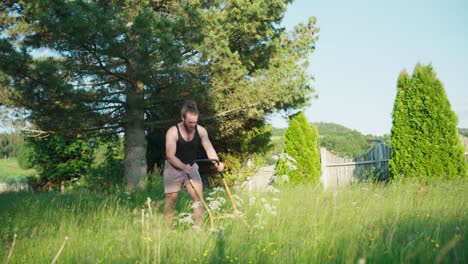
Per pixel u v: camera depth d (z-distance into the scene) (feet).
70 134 42.63
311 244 10.72
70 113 39.01
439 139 34.73
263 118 50.44
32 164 57.41
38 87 36.24
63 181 56.70
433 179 30.27
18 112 41.16
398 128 36.17
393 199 20.15
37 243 13.82
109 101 39.96
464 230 11.75
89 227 16.85
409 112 35.88
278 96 41.60
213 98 39.50
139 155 41.91
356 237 11.37
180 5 37.81
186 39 36.11
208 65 38.58
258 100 40.55
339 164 50.47
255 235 12.32
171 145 17.03
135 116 41.09
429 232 11.75
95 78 41.70
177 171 17.43
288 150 48.39
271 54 46.01
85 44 35.12
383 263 8.98
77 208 20.42
